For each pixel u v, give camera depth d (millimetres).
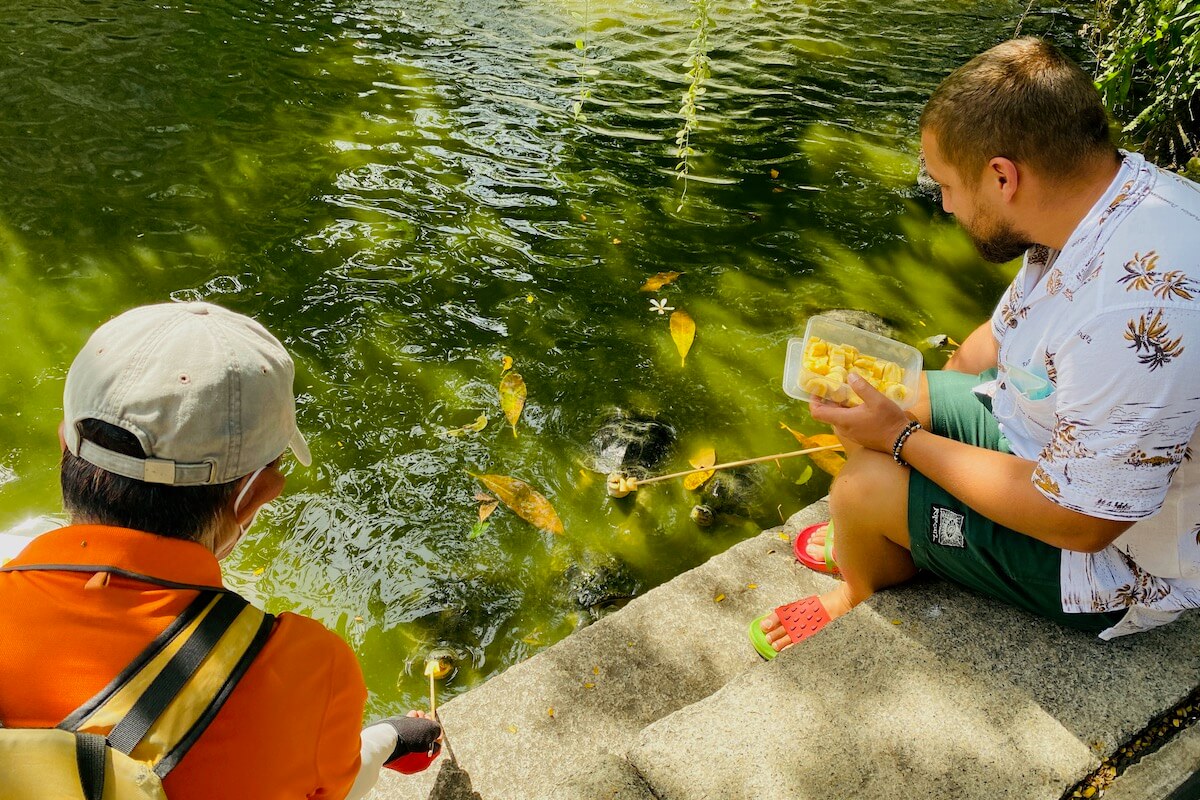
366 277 3793
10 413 3125
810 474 3090
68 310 3533
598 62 5641
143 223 4000
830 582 2559
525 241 4062
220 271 3777
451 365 3422
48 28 5465
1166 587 1860
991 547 1948
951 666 1976
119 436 1142
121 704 1063
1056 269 1718
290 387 1298
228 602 1178
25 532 2752
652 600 2488
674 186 4512
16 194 4102
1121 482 1628
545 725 2172
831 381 2107
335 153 4551
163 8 5820
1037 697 1917
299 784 1201
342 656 1285
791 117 5164
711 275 3947
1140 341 1547
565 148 4742
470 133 4809
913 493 1991
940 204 4484
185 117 4738
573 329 3617
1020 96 1621
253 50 5434
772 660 2014
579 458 3100
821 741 1853
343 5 6113
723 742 1847
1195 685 1937
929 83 5617
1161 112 4492
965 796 1762
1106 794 1779
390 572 2721
